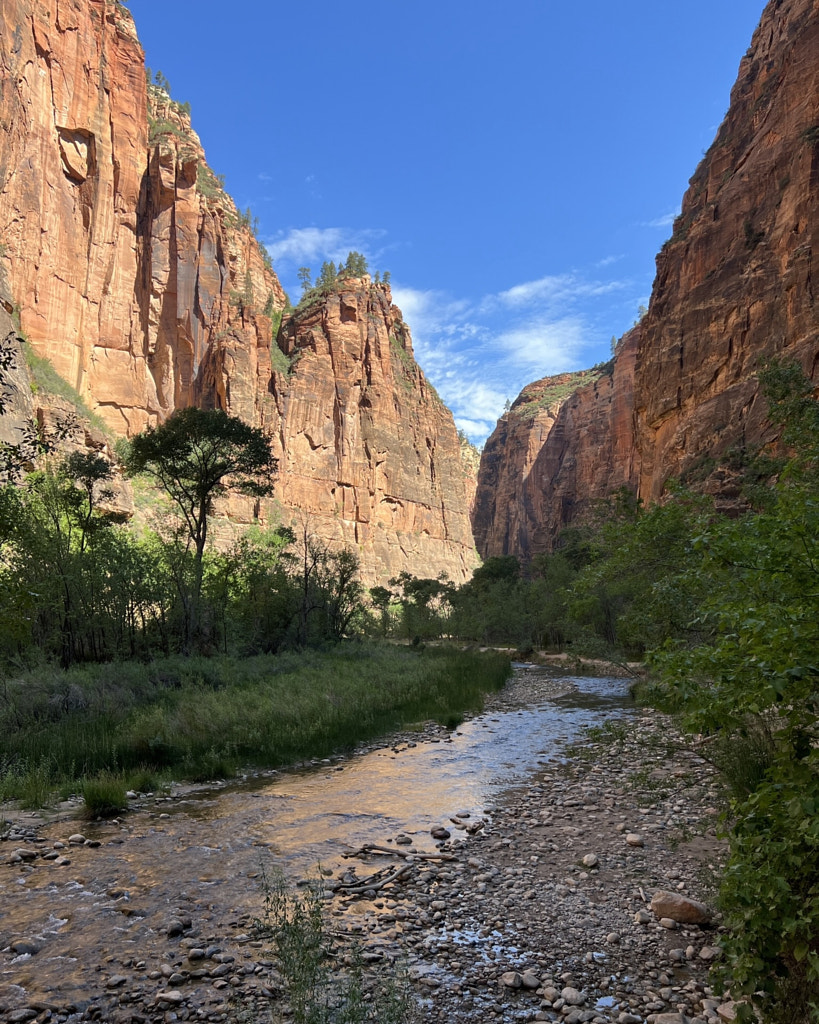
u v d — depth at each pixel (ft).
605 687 84.94
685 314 229.04
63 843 24.84
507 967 15.83
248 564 109.29
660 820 27.48
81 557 77.41
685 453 207.51
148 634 87.35
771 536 11.35
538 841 25.52
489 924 18.20
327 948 16.55
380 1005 13.17
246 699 54.03
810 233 173.06
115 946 16.76
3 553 64.44
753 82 246.88
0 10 231.30
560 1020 13.62
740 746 23.17
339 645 112.98
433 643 219.61
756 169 211.61
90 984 14.93
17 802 30.96
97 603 78.43
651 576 28.22
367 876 21.85
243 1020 13.38
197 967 15.66
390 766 39.32
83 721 43.62
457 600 276.41
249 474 106.93
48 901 19.66
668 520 23.36
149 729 41.98
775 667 9.80
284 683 63.62
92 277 276.21
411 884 21.17
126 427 279.49
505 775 37.01
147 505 231.50
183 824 27.71
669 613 26.94
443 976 15.37
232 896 20.01
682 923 18.06
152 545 114.73
